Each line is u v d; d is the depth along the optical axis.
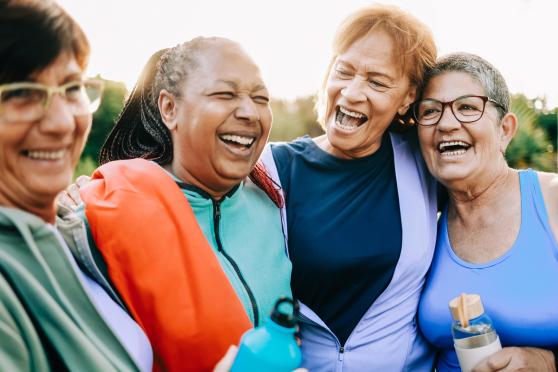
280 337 1.25
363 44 1.85
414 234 1.92
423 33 1.88
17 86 1.11
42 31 1.13
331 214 1.93
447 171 1.85
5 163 1.17
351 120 1.92
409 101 1.96
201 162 1.60
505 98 1.87
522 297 1.78
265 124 1.64
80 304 1.26
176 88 1.61
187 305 1.44
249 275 1.65
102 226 1.45
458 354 1.68
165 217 1.50
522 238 1.83
